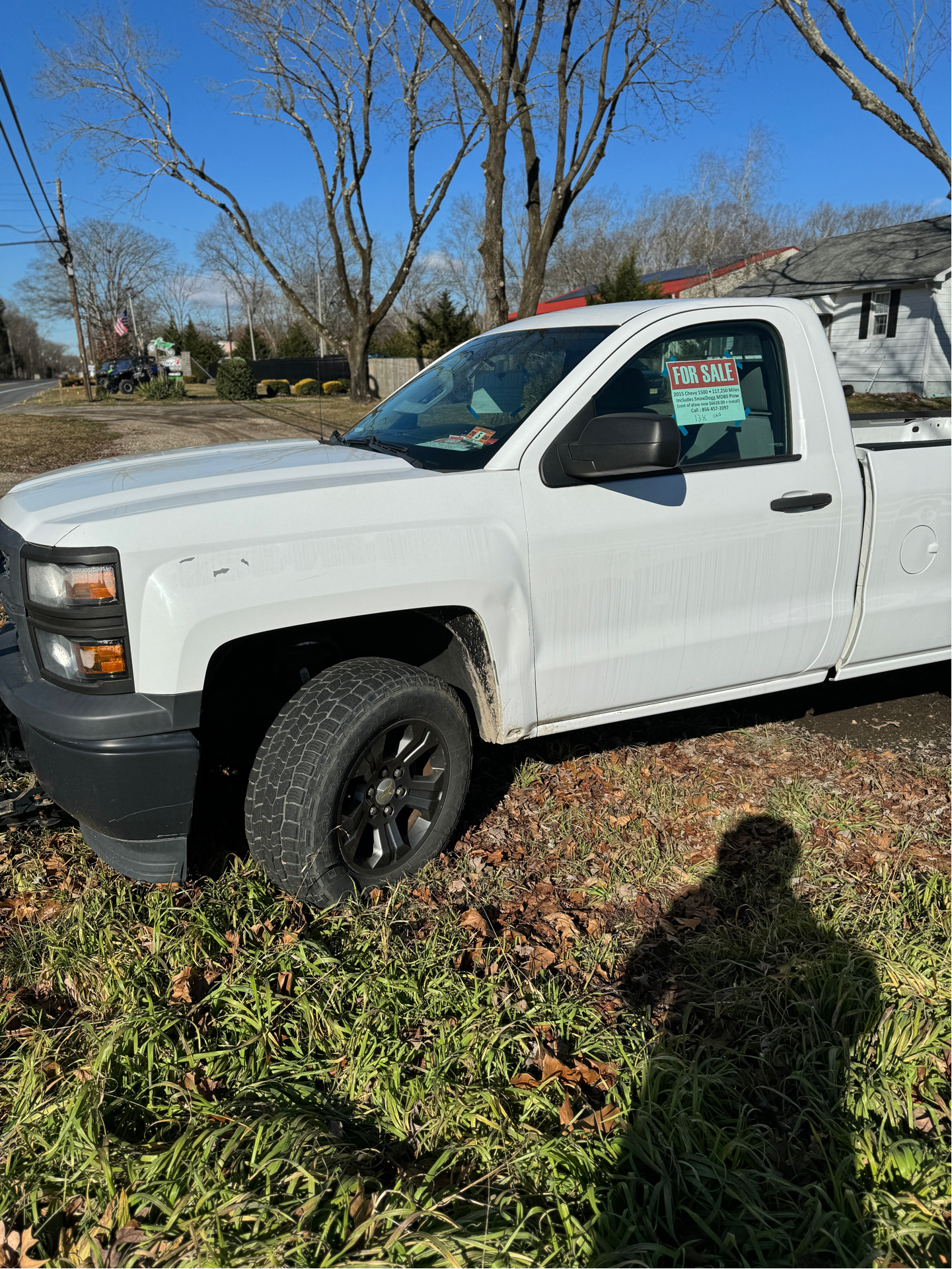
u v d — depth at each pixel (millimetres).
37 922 2766
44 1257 1740
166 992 2451
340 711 2656
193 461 3252
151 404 33125
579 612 3053
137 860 2682
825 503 3408
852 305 26547
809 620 3523
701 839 3316
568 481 2969
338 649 3074
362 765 2746
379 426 3619
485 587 2834
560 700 3127
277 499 2586
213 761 3340
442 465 2957
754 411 3367
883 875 3002
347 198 25969
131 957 2557
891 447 3596
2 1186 1858
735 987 2445
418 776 2990
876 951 2578
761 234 52500
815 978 2459
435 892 2953
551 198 17844
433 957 2564
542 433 2953
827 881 2996
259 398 35812
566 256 64750
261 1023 2309
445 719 2898
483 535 2816
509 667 2965
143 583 2402
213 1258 1673
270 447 3594
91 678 2426
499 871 3088
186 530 2453
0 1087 2135
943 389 24281
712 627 3328
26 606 2525
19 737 2938
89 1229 1764
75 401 37719
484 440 3031
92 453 15453
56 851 3127
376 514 2670
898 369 25250
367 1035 2254
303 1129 1954
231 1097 2107
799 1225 1796
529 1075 2164
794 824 3393
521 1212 1793
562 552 2967
